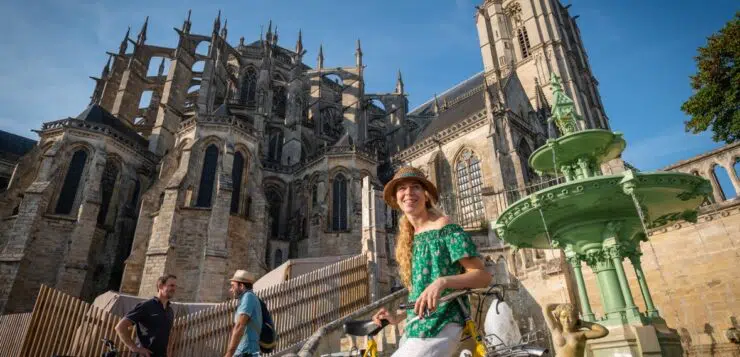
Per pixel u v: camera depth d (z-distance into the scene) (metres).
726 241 15.30
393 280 37.97
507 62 71.19
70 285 36.88
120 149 45.62
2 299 34.00
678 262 16.30
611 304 9.49
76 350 12.37
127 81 54.94
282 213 51.09
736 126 22.03
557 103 12.54
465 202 46.19
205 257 34.88
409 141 62.75
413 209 3.38
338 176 49.50
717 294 15.12
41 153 42.94
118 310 19.34
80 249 38.41
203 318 13.56
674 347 8.92
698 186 8.96
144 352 6.98
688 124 24.28
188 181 38.88
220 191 38.19
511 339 3.79
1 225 38.56
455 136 49.81
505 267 20.64
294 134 55.91
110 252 41.97
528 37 70.88
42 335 12.86
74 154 42.75
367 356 4.39
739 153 18.08
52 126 43.91
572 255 10.24
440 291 2.62
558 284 18.25
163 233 35.25
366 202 27.92
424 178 3.46
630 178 8.28
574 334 6.49
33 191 38.53
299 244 46.94
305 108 63.84
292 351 11.19
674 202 9.41
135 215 45.66
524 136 48.41
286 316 14.95
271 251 45.66
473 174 46.66
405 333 2.98
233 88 62.31
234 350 6.46
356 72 64.50
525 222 10.05
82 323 12.75
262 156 51.72
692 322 15.47
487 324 3.95
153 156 48.75
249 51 67.69
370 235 26.89
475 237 38.69
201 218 37.34
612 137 10.77
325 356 5.69
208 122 42.72
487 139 44.75
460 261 2.91
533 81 66.31
